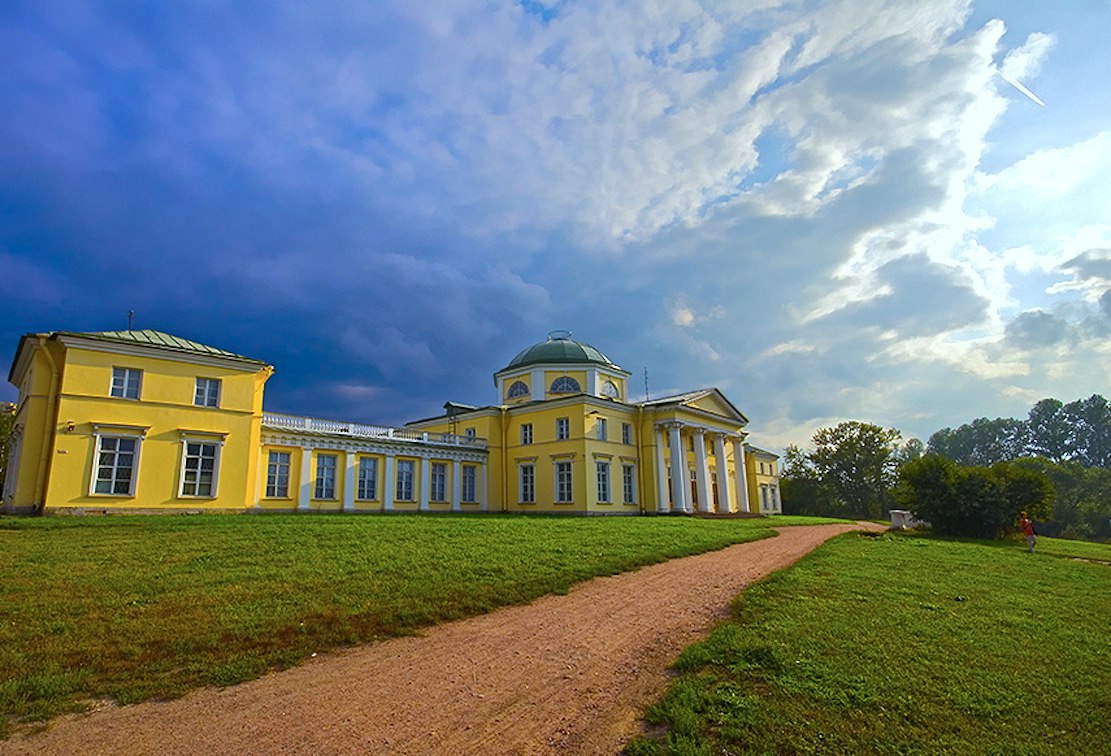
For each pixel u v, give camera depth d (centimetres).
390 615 971
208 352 2823
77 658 735
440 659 811
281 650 799
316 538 1680
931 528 3419
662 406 4434
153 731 576
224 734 573
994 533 3186
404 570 1271
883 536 2948
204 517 2275
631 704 672
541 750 561
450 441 4206
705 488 4619
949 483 3253
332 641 851
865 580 1372
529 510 4241
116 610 925
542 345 5053
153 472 2609
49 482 2367
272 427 3238
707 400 4900
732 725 596
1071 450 10175
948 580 1416
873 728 588
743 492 5178
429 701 669
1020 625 974
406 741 571
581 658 826
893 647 824
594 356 5038
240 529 1861
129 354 2620
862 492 7762
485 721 621
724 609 1116
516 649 861
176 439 2691
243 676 714
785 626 925
